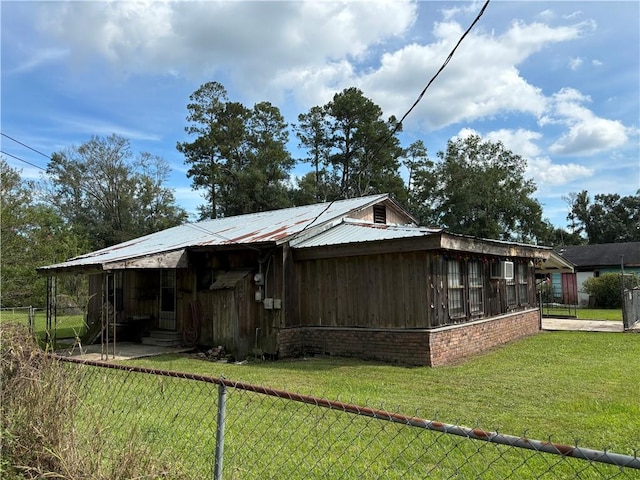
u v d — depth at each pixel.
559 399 6.55
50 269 12.88
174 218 45.69
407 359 9.96
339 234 12.15
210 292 12.91
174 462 3.59
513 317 13.84
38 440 3.58
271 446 4.48
